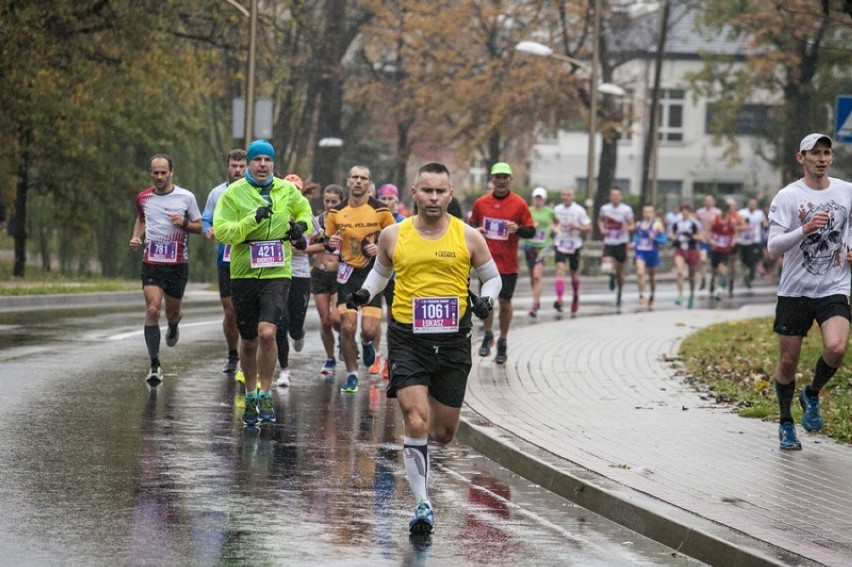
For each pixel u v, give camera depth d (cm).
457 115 11325
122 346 3559
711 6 11381
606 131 10800
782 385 2119
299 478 1892
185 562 1383
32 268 8588
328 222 2875
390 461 2061
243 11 6562
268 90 8700
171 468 1919
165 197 2872
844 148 11006
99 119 7394
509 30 10956
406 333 1639
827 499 1719
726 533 1503
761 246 9300
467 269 1645
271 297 2327
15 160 6950
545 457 1991
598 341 3859
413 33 10700
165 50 6938
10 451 1995
